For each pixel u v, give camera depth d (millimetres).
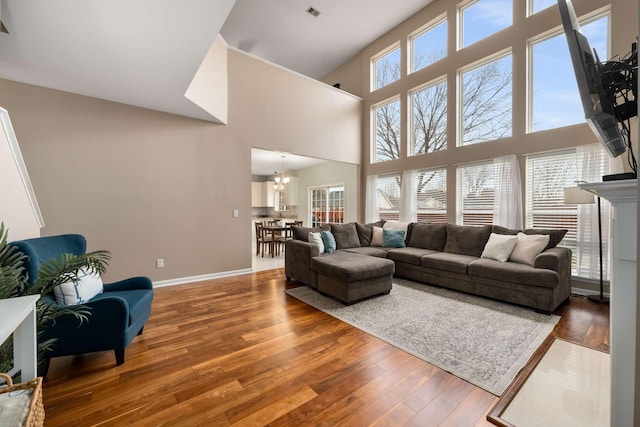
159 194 3844
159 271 3857
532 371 1860
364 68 6500
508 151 4207
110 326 1877
